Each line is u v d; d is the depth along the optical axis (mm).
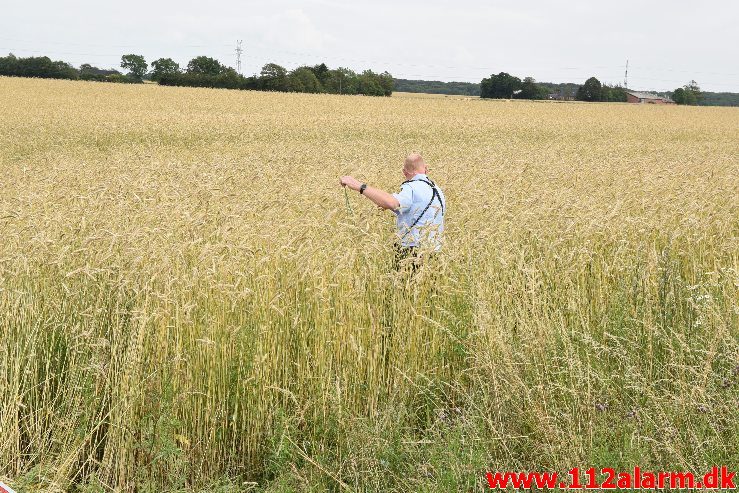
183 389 5316
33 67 103125
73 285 5945
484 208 8203
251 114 43781
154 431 5109
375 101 65688
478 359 5527
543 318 6105
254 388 5414
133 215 7691
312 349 5918
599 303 6949
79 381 5316
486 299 6383
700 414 4715
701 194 10531
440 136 34906
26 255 6137
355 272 6562
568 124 45875
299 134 32188
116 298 5832
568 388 5152
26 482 4617
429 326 6254
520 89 119625
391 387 5883
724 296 6621
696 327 6027
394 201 7117
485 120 46781
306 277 6215
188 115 38844
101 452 5312
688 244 8188
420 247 6641
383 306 6320
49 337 5770
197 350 5418
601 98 120500
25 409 5191
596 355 5602
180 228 6871
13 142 24094
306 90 101312
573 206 8789
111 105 45375
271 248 6793
